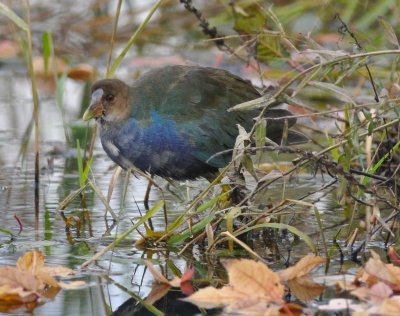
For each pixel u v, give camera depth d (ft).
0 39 63.87
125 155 34.12
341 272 26.50
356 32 40.70
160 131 33.27
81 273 26.76
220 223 31.73
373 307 23.13
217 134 33.45
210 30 39.55
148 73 34.73
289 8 51.49
